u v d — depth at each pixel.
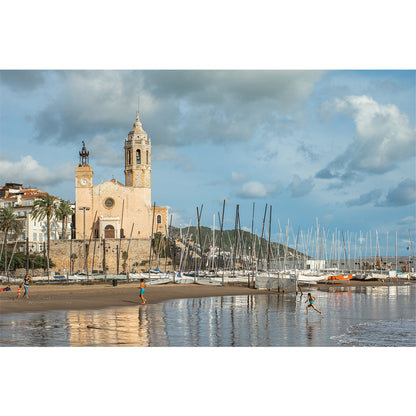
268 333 34.91
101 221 137.88
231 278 98.62
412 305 60.00
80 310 48.12
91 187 141.50
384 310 52.97
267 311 50.38
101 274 105.88
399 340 32.75
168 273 106.06
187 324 38.88
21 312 44.94
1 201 150.12
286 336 33.72
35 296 64.00
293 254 133.25
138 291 74.88
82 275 101.50
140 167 144.00
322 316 46.19
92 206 141.25
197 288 84.69
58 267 127.19
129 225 142.00
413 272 166.75
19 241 129.25
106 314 44.75
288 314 47.62
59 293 69.88
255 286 87.88
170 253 135.88
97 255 128.62
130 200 142.75
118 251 119.62
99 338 30.89
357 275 133.50
